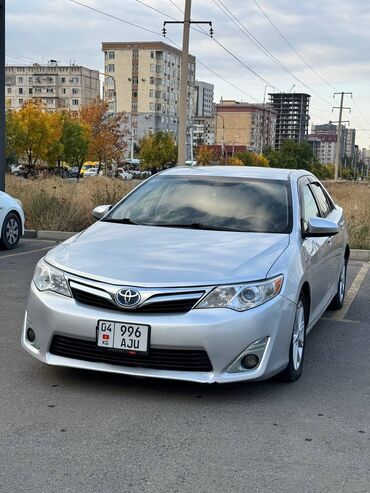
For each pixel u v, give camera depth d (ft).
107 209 19.06
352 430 12.60
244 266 13.85
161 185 19.27
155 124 440.86
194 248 14.84
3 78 45.01
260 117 480.64
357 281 30.55
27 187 54.03
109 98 447.83
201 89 601.62
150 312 13.07
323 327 21.33
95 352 13.37
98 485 10.08
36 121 172.24
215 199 18.06
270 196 18.06
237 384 14.93
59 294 13.76
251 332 13.08
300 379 15.62
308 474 10.66
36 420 12.53
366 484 10.39
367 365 17.10
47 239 42.63
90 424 12.40
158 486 10.10
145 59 437.17
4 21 44.73
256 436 12.12
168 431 12.19
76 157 196.03
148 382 14.71
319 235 16.70
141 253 14.51
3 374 15.12
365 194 75.05
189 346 12.84
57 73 484.33
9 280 27.07
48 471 10.50
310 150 317.01
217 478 10.42
